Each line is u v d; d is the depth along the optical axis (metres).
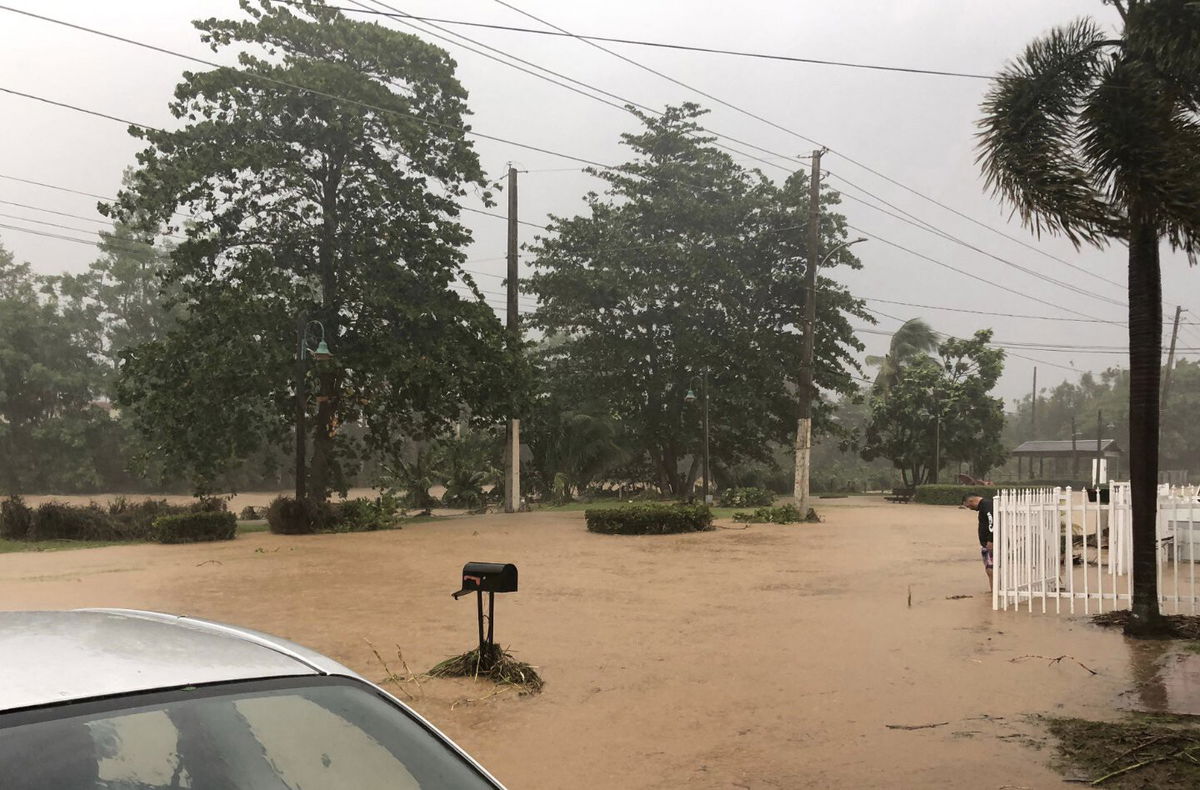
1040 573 13.07
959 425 59.50
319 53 33.53
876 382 70.12
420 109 34.56
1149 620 10.59
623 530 26.91
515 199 37.47
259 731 2.21
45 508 27.42
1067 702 7.98
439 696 8.42
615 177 49.25
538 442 49.12
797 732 7.31
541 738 7.23
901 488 55.19
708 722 7.63
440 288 33.88
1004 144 10.49
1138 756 6.44
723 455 54.25
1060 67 10.44
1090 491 24.30
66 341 75.12
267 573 18.06
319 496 34.03
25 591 15.93
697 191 49.25
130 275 77.00
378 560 20.33
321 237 33.22
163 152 31.23
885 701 8.18
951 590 14.88
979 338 60.47
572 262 47.78
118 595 15.23
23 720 1.97
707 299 48.97
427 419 35.56
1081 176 9.98
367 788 2.20
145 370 31.94
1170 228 9.79
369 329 33.84
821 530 28.41
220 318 30.80
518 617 12.73
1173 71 9.94
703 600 14.20
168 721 2.12
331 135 32.34
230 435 33.38
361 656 10.23
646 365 50.47
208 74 30.62
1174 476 76.62
